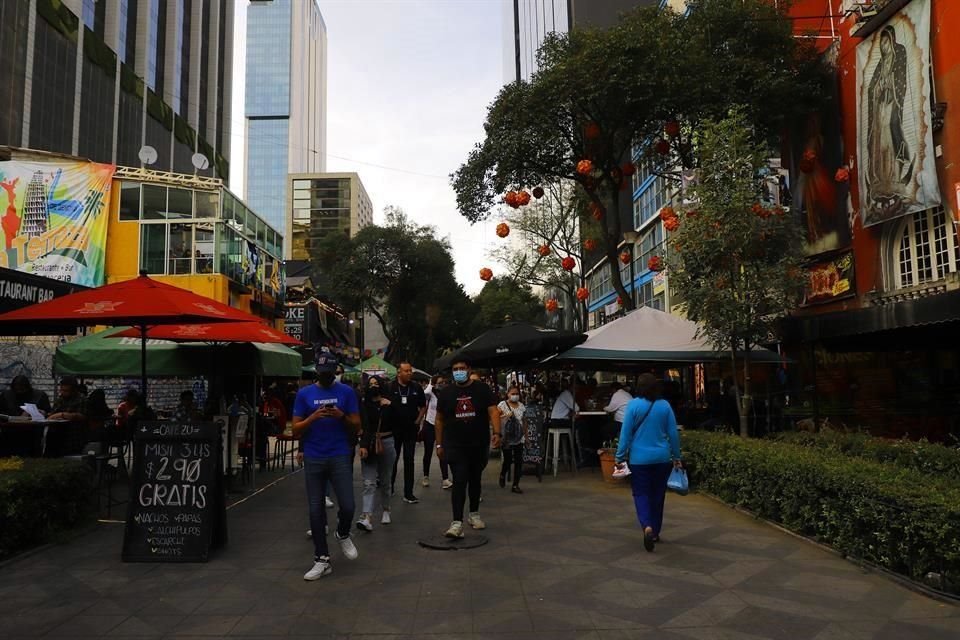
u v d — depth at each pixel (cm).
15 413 905
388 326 4650
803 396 1478
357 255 4269
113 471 1025
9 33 3809
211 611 491
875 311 996
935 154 1120
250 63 16388
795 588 530
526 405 1160
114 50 5372
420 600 512
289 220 10731
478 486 749
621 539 699
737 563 602
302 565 612
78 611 492
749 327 1039
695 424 1538
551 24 5309
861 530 598
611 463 1086
